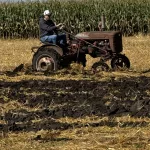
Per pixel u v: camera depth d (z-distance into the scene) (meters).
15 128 18.41
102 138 16.83
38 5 73.44
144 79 30.11
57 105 22.83
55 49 33.09
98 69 33.25
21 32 73.19
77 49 33.22
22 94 25.77
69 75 32.31
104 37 33.12
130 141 16.36
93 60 43.91
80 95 24.98
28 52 51.75
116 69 33.31
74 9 72.88
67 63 34.22
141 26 72.75
